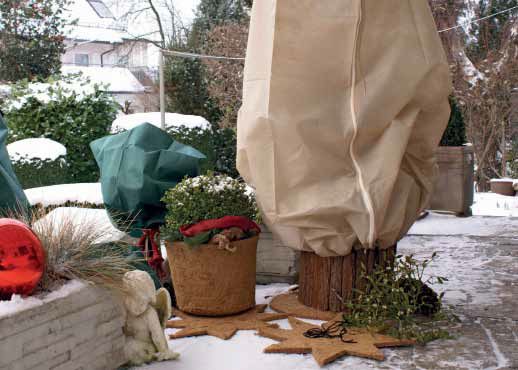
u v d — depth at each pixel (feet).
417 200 12.40
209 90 34.96
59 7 44.93
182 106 33.47
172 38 40.19
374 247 11.94
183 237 11.85
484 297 13.38
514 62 45.70
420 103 11.52
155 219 12.16
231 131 29.30
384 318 10.99
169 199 11.80
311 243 11.82
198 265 11.71
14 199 11.41
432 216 26.32
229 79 36.76
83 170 23.49
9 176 11.68
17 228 7.55
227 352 10.19
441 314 11.45
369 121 11.12
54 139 23.18
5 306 7.30
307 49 11.06
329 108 11.27
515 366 9.37
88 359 8.43
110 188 12.12
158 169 12.14
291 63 11.14
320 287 12.17
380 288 11.67
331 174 11.50
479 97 46.50
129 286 9.42
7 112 22.97
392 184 11.13
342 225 11.60
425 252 18.88
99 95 23.77
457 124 26.99
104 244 10.10
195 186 11.83
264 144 11.58
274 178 11.59
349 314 11.42
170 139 13.10
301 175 11.45
